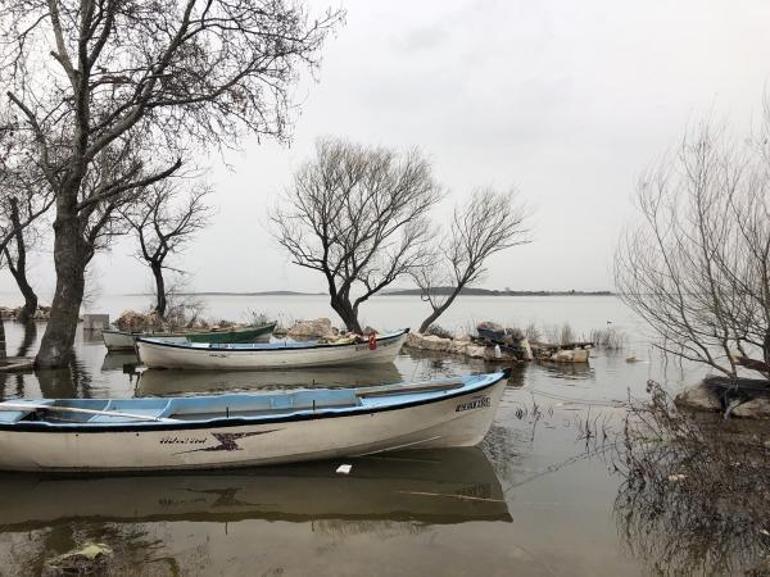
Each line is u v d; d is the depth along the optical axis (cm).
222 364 1792
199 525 627
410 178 2950
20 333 3294
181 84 1453
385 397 943
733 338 868
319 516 651
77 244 1703
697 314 907
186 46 1506
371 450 849
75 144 1531
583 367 1939
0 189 1711
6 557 548
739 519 615
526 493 716
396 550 564
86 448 757
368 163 2900
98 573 517
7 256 3728
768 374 841
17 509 670
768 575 513
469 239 2988
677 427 775
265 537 596
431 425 853
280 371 1830
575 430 1014
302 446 807
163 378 1681
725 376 1262
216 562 539
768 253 787
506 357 2127
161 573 517
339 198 2894
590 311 7800
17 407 809
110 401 900
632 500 689
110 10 1390
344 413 806
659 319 952
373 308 9856
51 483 752
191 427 765
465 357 2241
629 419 1081
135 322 3102
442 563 536
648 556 549
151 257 3219
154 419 793
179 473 781
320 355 1867
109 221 2498
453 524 628
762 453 711
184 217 3525
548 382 1590
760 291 787
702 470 700
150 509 672
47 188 1717
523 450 895
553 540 585
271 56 1522
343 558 547
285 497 709
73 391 1432
